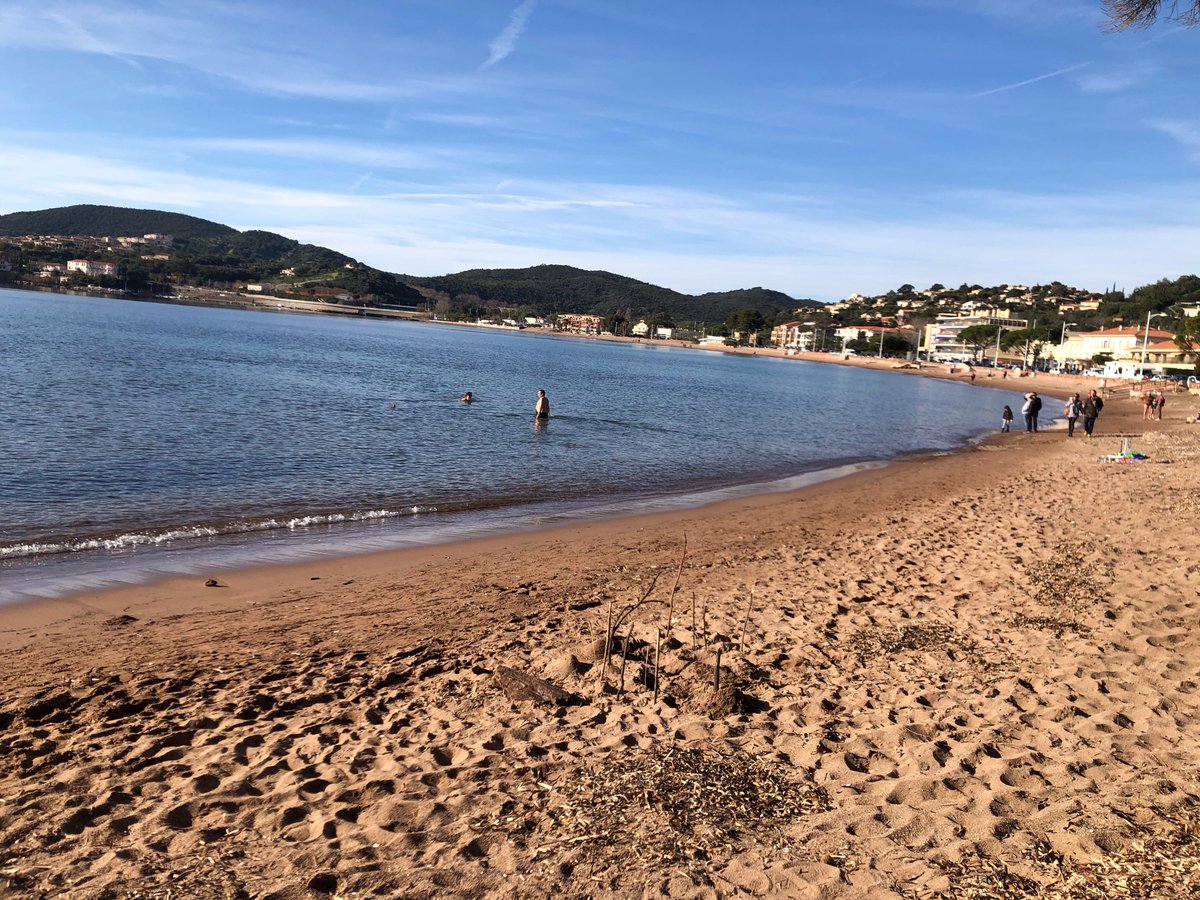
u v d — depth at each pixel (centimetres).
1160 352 11012
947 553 1248
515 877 400
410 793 493
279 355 6694
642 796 479
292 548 1237
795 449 3081
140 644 797
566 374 7381
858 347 19525
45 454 1884
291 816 463
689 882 393
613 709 634
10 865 408
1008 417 3888
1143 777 495
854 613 918
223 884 392
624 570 1148
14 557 1098
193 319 14138
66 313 11406
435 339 14738
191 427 2478
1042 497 1814
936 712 620
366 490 1758
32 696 654
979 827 441
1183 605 892
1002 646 783
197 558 1148
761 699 652
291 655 773
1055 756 533
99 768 525
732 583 1070
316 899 381
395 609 939
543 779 509
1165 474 2086
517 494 1820
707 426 3738
